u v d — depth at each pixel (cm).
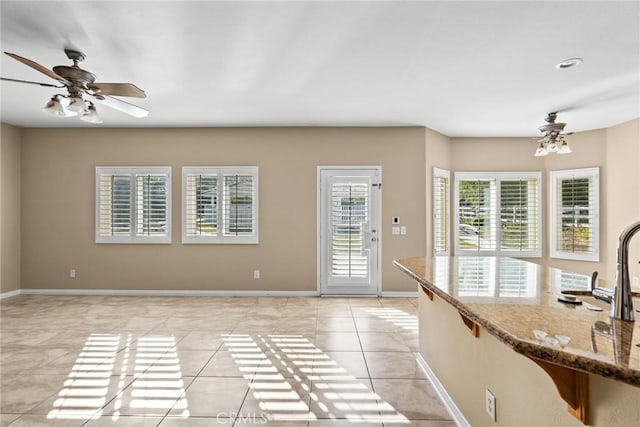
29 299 528
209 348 339
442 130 570
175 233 555
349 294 551
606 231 548
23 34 270
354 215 549
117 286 556
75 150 558
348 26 262
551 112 472
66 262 558
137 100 427
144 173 554
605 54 305
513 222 609
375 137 549
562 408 127
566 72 343
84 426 216
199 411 233
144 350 334
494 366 176
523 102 431
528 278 208
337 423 221
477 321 130
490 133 588
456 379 224
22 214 561
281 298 537
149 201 554
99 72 341
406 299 530
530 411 147
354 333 381
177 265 554
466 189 613
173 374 285
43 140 559
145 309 473
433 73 347
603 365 86
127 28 263
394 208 548
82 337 368
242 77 357
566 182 588
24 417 225
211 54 306
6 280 537
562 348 97
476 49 298
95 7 237
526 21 255
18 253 557
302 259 552
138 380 275
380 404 242
